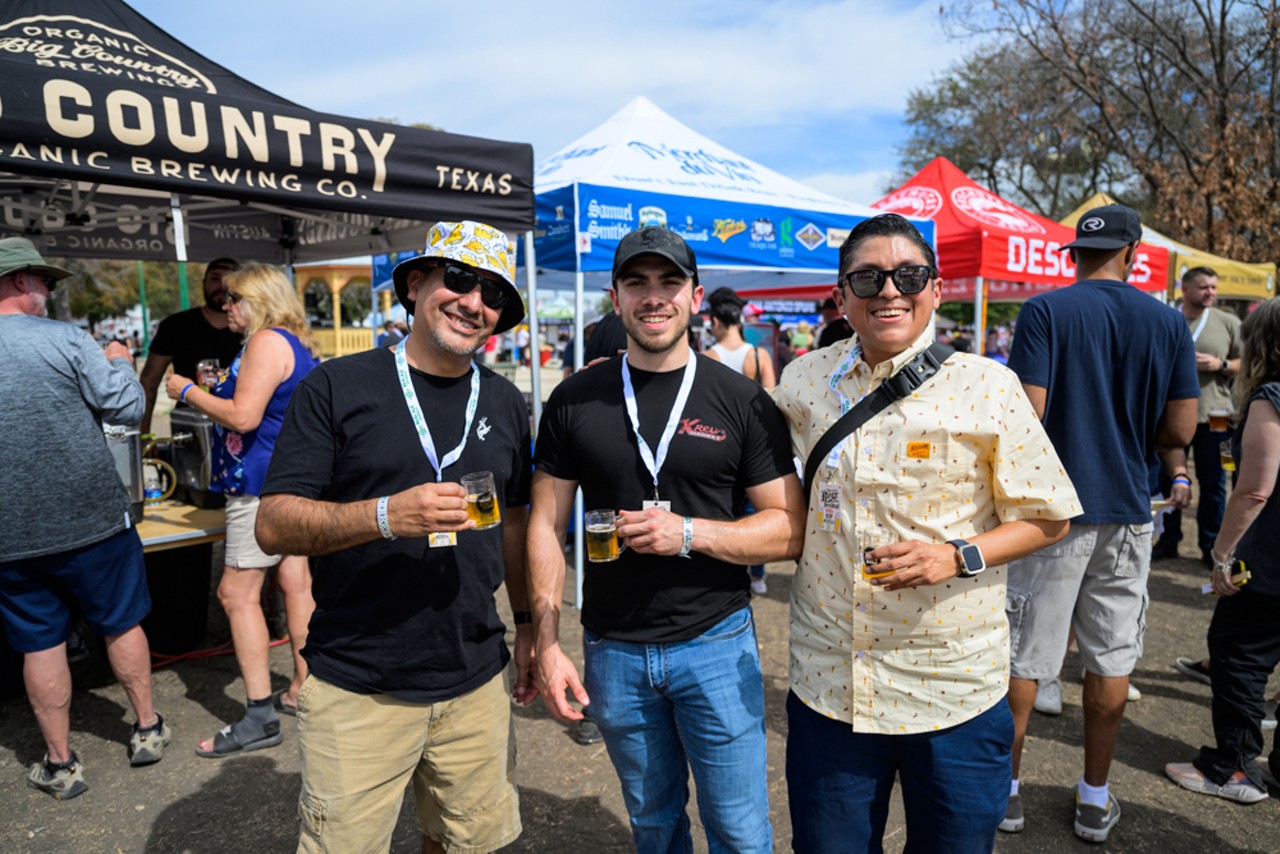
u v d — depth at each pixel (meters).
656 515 1.68
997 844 2.52
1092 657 2.46
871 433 1.65
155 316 39.31
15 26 3.19
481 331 1.79
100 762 3.08
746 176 6.18
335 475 1.77
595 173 5.14
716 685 1.79
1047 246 7.20
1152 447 2.48
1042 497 1.59
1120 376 2.34
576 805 2.80
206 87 3.48
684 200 5.11
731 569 1.85
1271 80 12.30
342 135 3.26
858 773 1.71
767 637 4.29
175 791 2.89
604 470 1.83
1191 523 6.59
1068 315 2.37
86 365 2.68
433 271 1.76
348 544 1.63
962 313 30.19
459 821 1.92
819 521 1.73
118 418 2.80
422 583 1.74
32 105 2.55
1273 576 2.59
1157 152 15.72
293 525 1.63
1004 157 20.33
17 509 2.59
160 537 3.48
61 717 2.83
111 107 2.70
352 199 3.30
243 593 3.12
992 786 1.66
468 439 1.85
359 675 1.72
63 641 2.83
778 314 19.00
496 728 1.91
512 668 4.00
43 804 2.80
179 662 4.07
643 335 1.75
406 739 1.78
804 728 1.77
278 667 3.97
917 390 1.62
